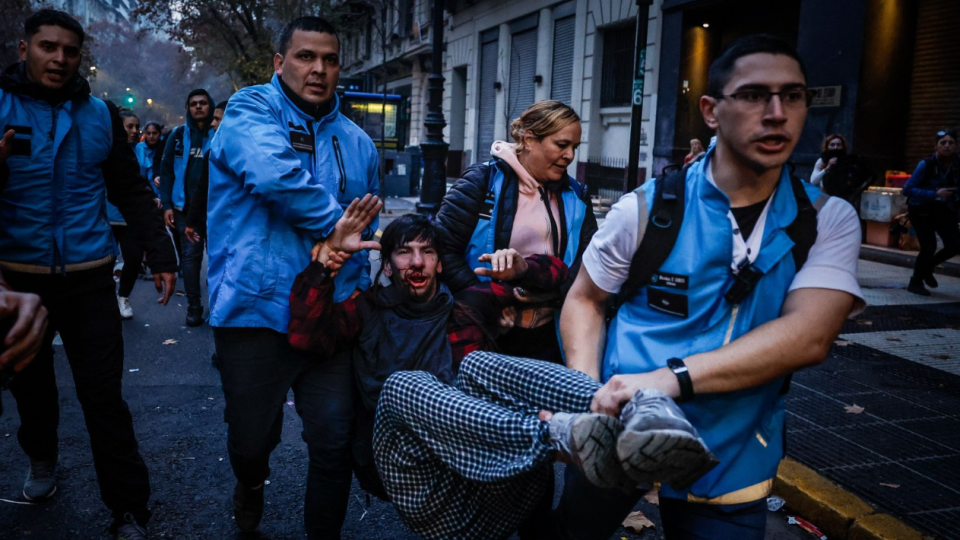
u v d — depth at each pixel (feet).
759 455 6.21
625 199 6.44
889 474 12.33
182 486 12.17
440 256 8.93
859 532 10.68
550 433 5.82
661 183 6.32
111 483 9.87
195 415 15.39
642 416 4.92
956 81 37.40
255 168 8.25
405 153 74.43
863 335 21.63
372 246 8.14
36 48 9.53
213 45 137.18
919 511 11.10
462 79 91.30
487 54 81.71
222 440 14.14
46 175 9.70
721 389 5.73
